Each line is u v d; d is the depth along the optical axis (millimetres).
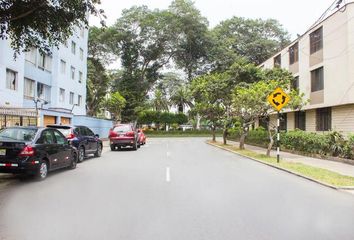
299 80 28500
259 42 59000
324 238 5730
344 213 7441
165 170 13969
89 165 15711
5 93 24797
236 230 6074
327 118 25125
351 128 22188
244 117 23672
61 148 12891
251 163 17453
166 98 71500
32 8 10484
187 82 66938
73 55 40500
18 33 11516
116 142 24703
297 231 6082
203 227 6227
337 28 22547
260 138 31250
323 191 10039
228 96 28938
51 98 35062
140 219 6711
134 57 63312
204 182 11125
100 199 8453
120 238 5609
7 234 5805
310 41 26500
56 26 11539
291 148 24016
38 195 8922
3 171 10711
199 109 38375
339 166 15930
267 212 7363
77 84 42125
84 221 6559
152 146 31312
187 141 43719
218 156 21281
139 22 61156
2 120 21250
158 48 63125
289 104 19453
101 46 60562
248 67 28328
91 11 11195
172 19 60281
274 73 27672
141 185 10453
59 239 5562
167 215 7008
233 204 8062
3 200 8336
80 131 17609
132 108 61906
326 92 23891
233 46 62500
